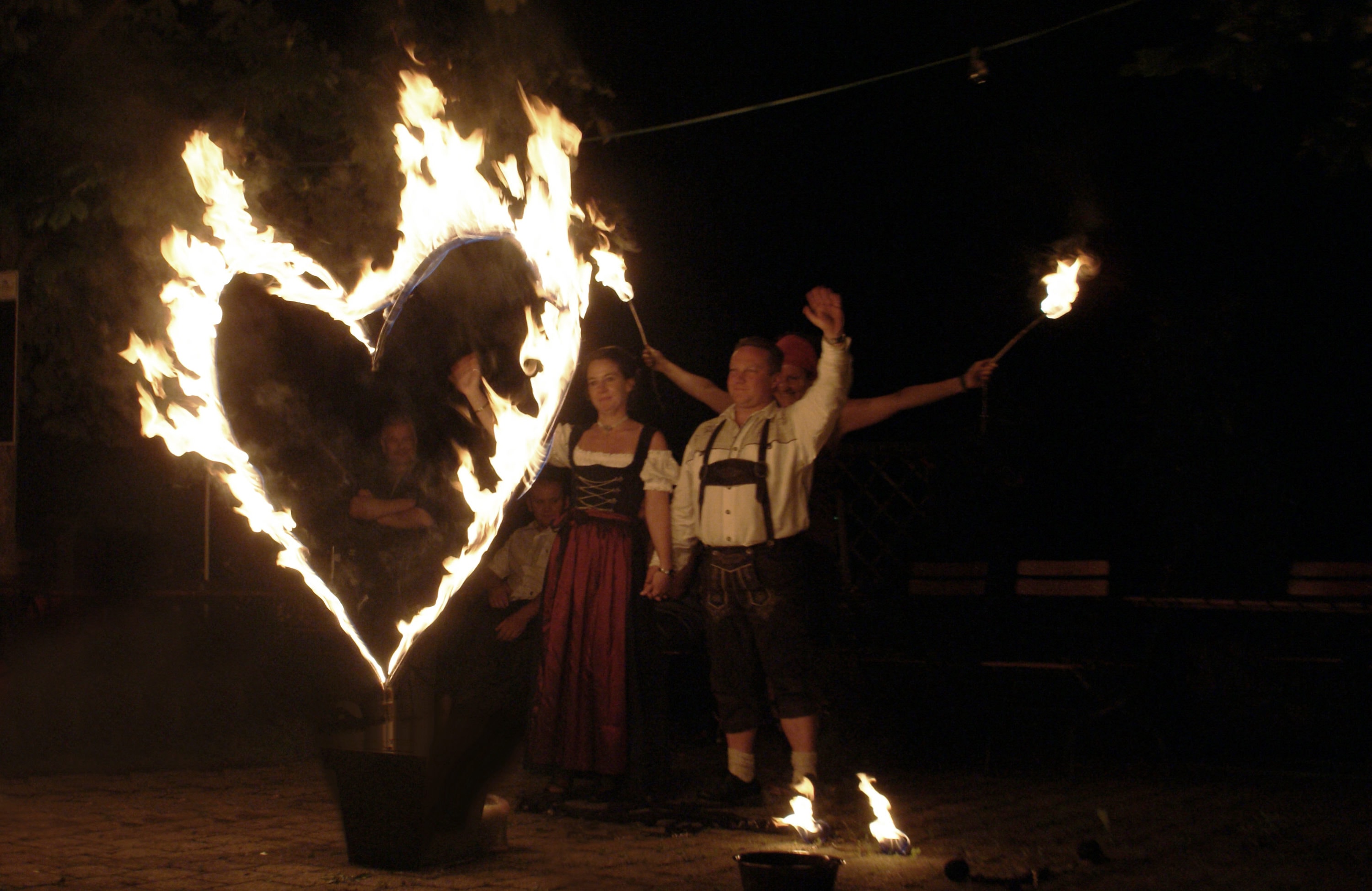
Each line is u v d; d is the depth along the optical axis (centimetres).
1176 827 500
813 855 371
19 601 722
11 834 469
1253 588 762
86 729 686
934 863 435
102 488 856
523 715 539
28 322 831
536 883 398
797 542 501
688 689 791
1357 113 587
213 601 764
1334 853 454
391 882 397
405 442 680
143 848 446
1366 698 693
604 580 527
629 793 524
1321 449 809
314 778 598
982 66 809
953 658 702
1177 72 602
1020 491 838
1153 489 793
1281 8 566
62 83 780
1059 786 600
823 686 709
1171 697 730
